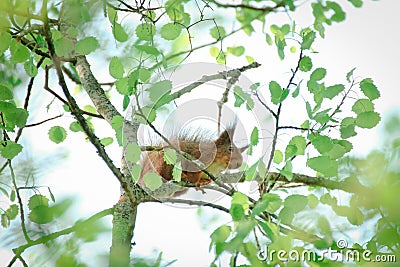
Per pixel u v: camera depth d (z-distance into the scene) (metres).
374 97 5.42
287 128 5.12
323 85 5.23
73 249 4.56
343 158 5.45
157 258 4.51
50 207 4.85
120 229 5.43
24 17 5.54
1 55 5.91
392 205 4.73
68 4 5.64
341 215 5.40
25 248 5.29
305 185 5.79
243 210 4.26
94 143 5.46
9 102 5.78
